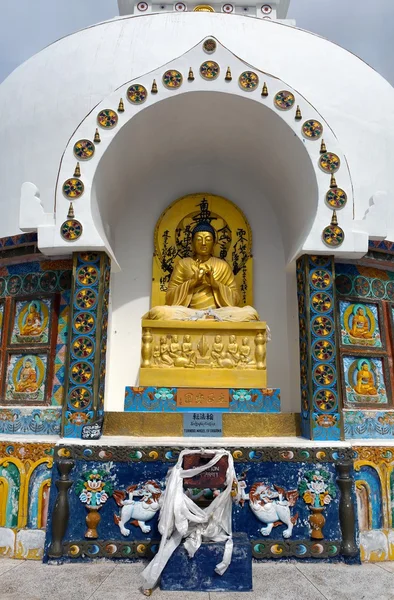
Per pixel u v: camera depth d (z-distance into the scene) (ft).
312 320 20.10
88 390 19.33
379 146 25.55
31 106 25.91
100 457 18.21
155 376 21.47
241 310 23.11
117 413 20.13
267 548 17.62
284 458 18.30
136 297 25.55
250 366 21.85
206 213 26.73
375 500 19.27
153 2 35.58
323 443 18.70
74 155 20.45
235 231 26.55
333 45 28.32
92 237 19.81
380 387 22.29
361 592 15.35
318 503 18.07
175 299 24.64
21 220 20.35
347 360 21.90
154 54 25.85
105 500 17.93
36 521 18.74
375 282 23.35
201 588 15.34
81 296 20.08
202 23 27.40
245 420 20.26
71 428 19.12
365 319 22.75
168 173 26.96
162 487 17.97
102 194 21.88
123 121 20.79
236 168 26.84
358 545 17.93
